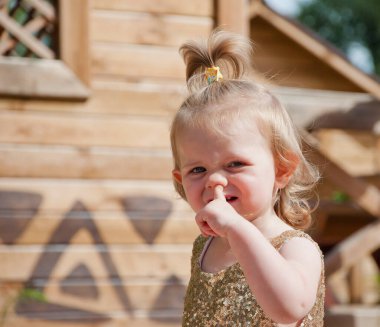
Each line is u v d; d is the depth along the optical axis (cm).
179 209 540
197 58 262
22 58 527
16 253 508
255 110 218
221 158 210
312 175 247
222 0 559
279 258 191
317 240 986
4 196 511
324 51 952
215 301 223
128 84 541
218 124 212
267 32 989
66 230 518
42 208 516
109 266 523
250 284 190
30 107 522
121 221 529
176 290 532
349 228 993
